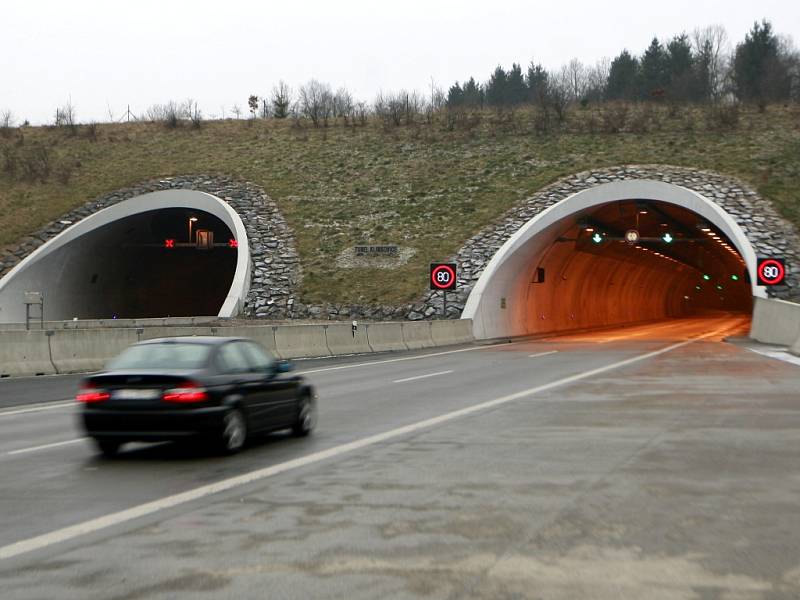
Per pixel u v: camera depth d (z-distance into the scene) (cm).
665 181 5584
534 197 5697
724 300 14912
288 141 7194
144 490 911
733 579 573
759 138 6222
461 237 5431
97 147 7150
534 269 5741
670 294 12256
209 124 7794
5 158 6906
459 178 6194
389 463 1055
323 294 5106
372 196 6094
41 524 757
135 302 6456
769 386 1994
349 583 573
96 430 1104
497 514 774
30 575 600
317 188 6266
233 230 5666
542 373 2495
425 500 838
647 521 741
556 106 7200
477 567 607
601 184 5634
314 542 684
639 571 593
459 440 1234
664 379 2214
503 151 6556
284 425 1275
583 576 582
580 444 1181
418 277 5138
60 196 6203
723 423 1380
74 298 5753
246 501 846
